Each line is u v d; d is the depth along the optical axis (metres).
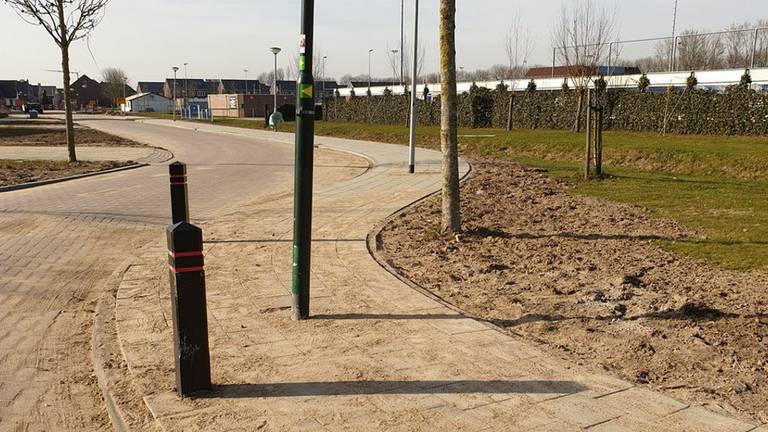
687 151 15.91
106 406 3.98
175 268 3.73
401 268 7.03
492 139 23.58
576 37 26.91
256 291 6.16
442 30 7.68
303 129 4.98
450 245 7.95
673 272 6.41
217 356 4.48
